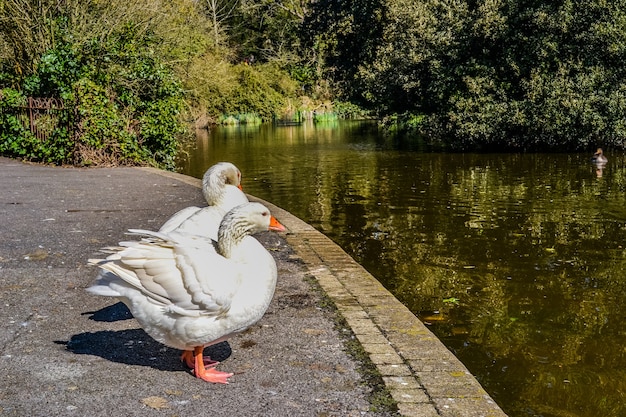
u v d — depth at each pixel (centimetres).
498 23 2691
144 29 2077
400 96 3800
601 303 803
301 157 2642
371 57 5469
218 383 413
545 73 2630
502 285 877
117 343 472
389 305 565
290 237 821
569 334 702
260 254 416
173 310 387
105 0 2059
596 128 2481
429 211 1429
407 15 3888
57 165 1636
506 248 1085
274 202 1584
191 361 437
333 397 397
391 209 1462
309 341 483
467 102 2772
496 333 704
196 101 4328
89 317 521
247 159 2594
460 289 860
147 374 423
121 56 1780
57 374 418
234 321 400
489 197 1608
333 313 542
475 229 1233
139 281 386
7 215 928
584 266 972
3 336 477
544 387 575
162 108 1756
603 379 592
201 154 2817
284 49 6606
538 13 2592
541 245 1104
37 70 1736
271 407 382
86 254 706
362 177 2027
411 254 1047
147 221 896
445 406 390
